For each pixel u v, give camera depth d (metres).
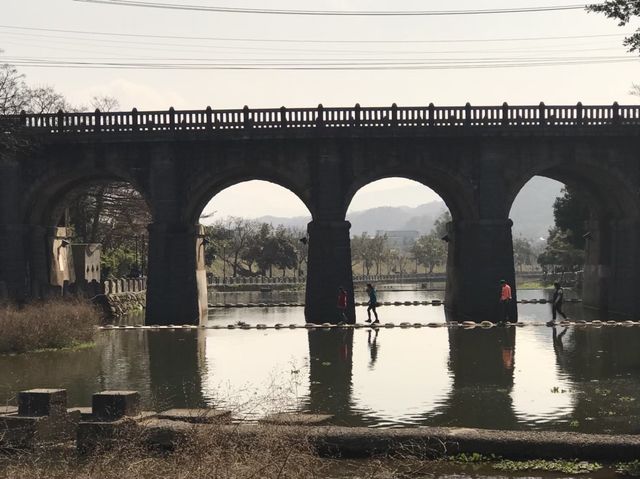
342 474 15.99
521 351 34.00
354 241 171.75
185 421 18.36
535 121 49.00
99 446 16.05
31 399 18.41
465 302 49.97
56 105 66.81
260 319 53.53
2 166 49.91
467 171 49.47
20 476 14.86
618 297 53.06
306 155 49.28
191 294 49.16
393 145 49.25
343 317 46.41
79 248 59.88
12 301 44.62
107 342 38.97
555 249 110.88
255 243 127.00
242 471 13.44
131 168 49.47
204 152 49.28
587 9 25.17
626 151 49.84
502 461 16.86
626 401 23.12
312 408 22.28
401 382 26.52
